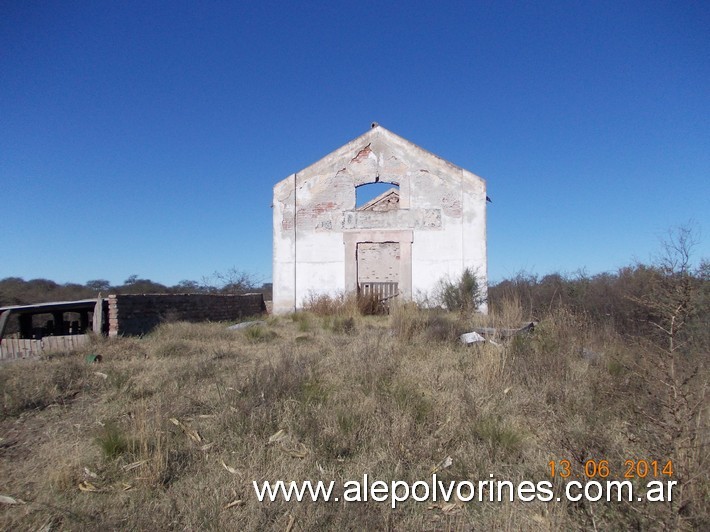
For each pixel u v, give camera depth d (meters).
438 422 5.01
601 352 7.21
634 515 3.09
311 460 4.19
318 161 18.95
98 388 6.62
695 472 3.13
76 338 10.14
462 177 17.84
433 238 17.91
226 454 4.33
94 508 3.52
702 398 3.55
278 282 18.89
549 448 4.27
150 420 4.93
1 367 7.96
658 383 3.90
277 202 19.16
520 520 3.33
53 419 5.44
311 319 14.44
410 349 8.53
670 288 4.71
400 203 18.25
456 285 16.70
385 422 4.79
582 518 3.23
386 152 18.48
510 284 15.19
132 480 3.87
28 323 12.91
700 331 5.57
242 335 11.09
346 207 18.66
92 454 4.37
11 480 3.99
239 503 3.51
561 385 5.75
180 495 3.67
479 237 17.55
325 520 3.33
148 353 8.98
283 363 6.79
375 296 17.47
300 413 5.10
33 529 3.26
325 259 18.66
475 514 3.48
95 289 30.62
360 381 6.30
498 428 4.63
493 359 6.68
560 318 8.95
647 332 7.36
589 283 12.27
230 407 5.27
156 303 12.67
